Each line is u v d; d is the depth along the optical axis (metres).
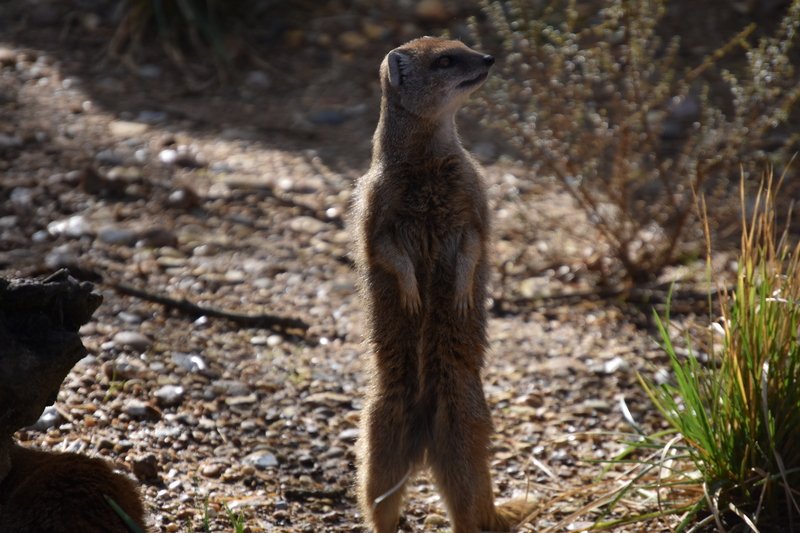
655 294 12.06
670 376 10.25
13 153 13.70
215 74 17.47
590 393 10.02
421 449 7.82
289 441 8.66
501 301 11.99
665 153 15.28
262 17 19.11
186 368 9.52
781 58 11.06
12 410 5.74
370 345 7.81
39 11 18.31
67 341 5.96
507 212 13.94
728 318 8.00
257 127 16.02
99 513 5.67
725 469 7.28
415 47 8.14
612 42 17.48
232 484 7.84
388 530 7.46
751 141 11.82
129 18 18.03
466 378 7.57
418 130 7.88
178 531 6.91
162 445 8.17
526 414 9.59
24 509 5.63
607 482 7.74
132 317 10.37
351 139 15.98
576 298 12.12
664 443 8.36
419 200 7.74
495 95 12.54
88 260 11.44
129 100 16.19
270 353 10.26
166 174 14.02
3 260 10.89
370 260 7.71
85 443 7.85
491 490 7.55
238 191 13.89
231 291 11.45
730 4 19.39
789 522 7.11
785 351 7.34
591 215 12.64
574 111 12.41
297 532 7.25
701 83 17.05
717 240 13.02
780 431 7.21
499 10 12.77
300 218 13.47
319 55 18.31
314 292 11.75
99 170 13.66
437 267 7.75
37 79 16.25
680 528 6.99
